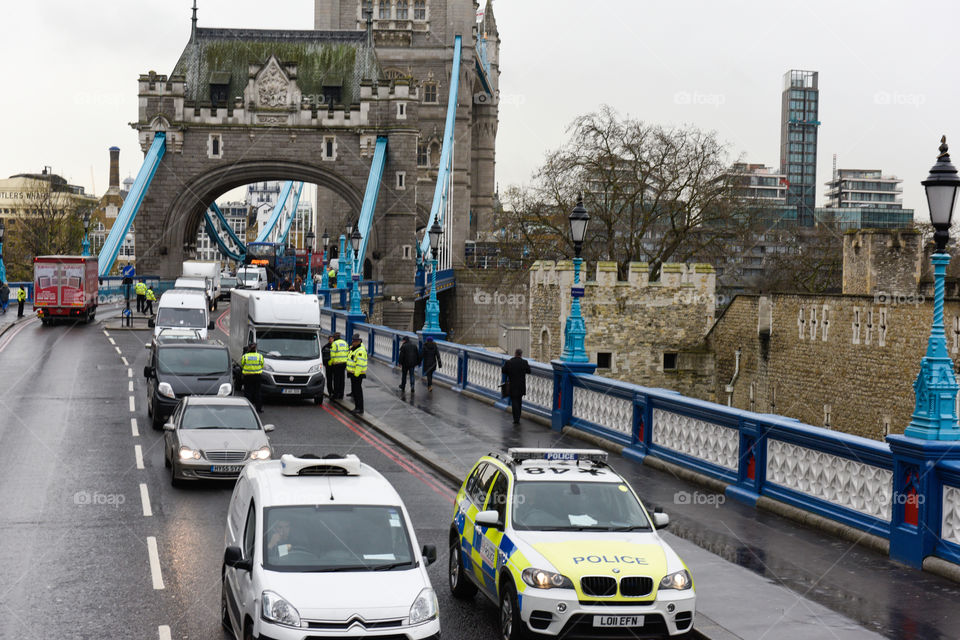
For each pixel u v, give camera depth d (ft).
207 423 80.53
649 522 46.55
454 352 141.69
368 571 41.09
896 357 152.05
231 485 78.18
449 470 81.92
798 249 338.13
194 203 402.93
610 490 47.73
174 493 74.79
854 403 163.94
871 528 56.44
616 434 90.38
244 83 417.69
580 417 99.19
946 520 51.21
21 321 229.86
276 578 40.06
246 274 335.47
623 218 272.10
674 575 42.39
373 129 405.39
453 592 52.19
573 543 43.80
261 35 431.43
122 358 165.68
